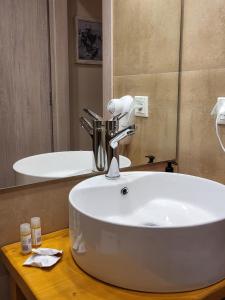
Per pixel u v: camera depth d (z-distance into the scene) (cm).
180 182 105
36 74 97
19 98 95
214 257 70
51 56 99
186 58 118
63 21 100
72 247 80
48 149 102
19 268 79
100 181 98
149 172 108
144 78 121
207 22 110
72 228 79
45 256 83
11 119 94
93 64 109
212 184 97
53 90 101
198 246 67
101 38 111
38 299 68
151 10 118
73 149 107
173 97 125
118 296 68
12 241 94
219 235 69
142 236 65
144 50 119
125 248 67
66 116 105
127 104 119
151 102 124
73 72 105
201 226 66
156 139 131
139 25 117
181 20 118
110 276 70
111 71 114
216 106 110
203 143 117
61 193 102
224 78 107
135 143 123
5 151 94
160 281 67
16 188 93
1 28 89
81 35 105
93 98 110
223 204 94
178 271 67
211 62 110
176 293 69
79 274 76
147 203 106
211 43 109
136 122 122
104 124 108
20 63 94
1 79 92
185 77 120
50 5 97
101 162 110
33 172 99
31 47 95
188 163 124
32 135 98
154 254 66
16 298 89
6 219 92
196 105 118
